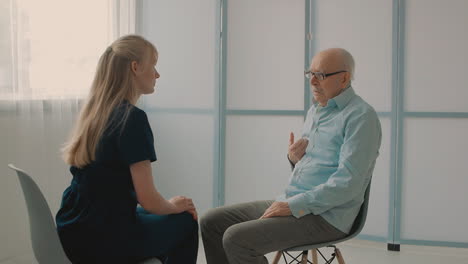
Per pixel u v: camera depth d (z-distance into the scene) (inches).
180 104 141.8
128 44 67.3
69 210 66.6
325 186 74.4
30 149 112.8
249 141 138.2
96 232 63.6
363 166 74.4
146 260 67.4
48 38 115.4
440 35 126.8
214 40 137.3
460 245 128.6
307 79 134.4
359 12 131.3
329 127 81.1
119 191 64.3
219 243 83.3
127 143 63.2
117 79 66.3
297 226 74.1
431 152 129.2
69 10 120.3
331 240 76.1
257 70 136.7
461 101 126.9
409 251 130.6
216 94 137.9
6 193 107.9
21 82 109.5
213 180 139.6
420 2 127.3
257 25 136.0
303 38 134.6
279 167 137.2
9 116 107.3
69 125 122.3
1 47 104.5
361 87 132.6
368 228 134.4
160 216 70.9
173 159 143.7
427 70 128.1
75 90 123.8
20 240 112.3
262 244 73.0
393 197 131.1
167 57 142.4
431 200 129.8
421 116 128.9
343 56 80.4
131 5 140.7
